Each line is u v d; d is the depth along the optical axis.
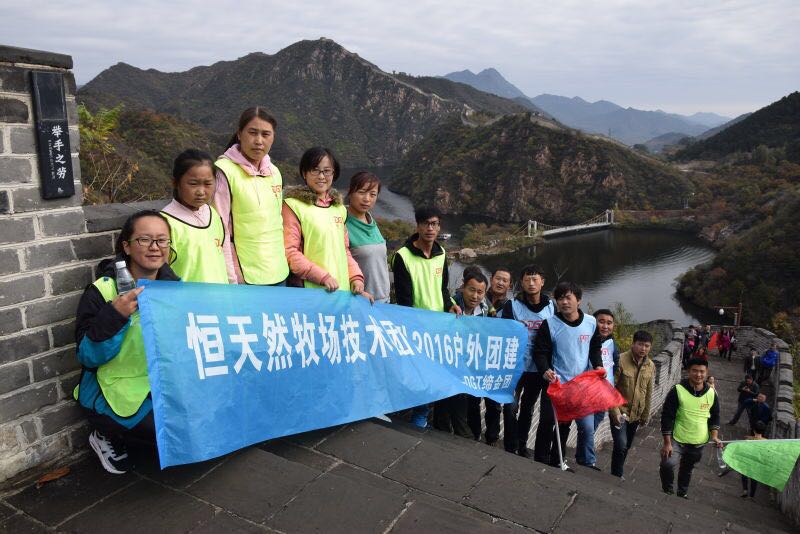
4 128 2.44
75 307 2.81
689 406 5.80
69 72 2.67
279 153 180.75
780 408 10.44
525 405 5.00
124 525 2.35
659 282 81.50
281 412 3.03
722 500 6.71
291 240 3.59
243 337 2.90
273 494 2.57
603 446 8.77
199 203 2.92
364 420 3.49
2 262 2.49
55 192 2.65
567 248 103.12
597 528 2.49
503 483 2.81
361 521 2.40
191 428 2.59
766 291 57.28
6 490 2.56
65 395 2.80
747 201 113.44
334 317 3.47
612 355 5.96
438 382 3.98
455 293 4.89
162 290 2.61
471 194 142.62
